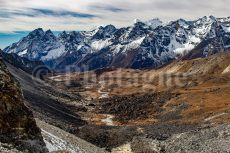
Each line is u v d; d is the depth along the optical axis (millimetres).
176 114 151375
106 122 164375
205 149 74750
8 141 42062
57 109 148625
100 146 94438
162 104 183625
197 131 86812
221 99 162500
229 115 119500
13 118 44094
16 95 45812
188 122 123375
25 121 45281
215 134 80688
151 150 84875
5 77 46000
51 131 61438
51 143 52469
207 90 194000
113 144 94438
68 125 109688
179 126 112250
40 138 47094
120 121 165500
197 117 135000
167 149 84750
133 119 169250
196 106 153000
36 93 163000
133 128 108875
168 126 113750
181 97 183875
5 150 37500
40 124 63000
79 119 154250
